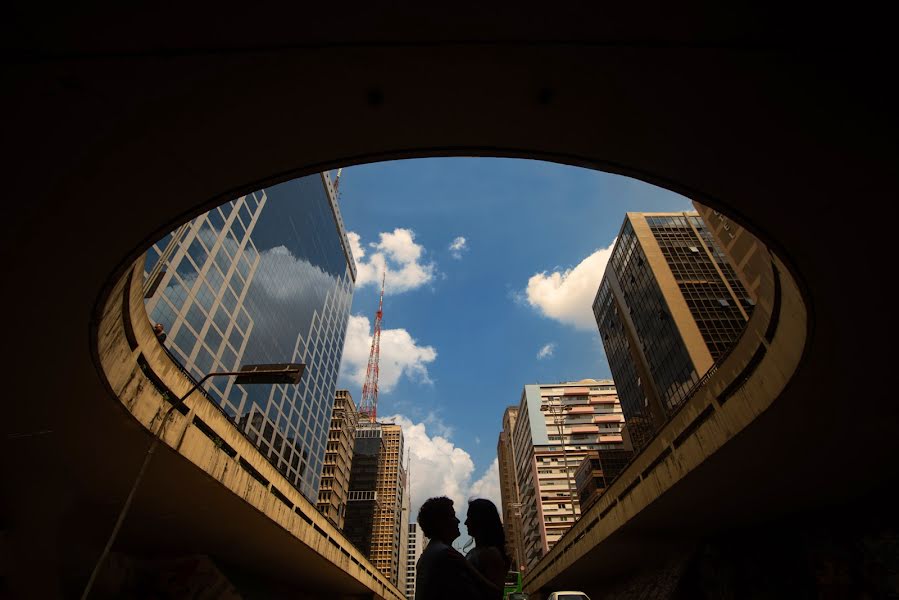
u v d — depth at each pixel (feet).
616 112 27.35
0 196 27.84
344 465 391.24
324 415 313.32
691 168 30.25
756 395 49.85
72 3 20.20
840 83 24.66
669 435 69.10
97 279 33.40
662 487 69.67
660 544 93.25
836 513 62.23
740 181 30.55
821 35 22.61
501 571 7.95
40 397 40.88
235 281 193.98
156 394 48.73
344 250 386.32
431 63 24.59
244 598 91.15
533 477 348.18
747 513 70.33
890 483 56.29
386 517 471.62
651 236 177.99
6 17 20.38
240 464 63.36
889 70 23.77
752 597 70.13
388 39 23.20
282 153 28.89
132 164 27.68
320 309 313.32
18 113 24.21
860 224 32.01
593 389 397.60
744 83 25.11
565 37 23.30
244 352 199.41
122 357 42.73
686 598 83.25
